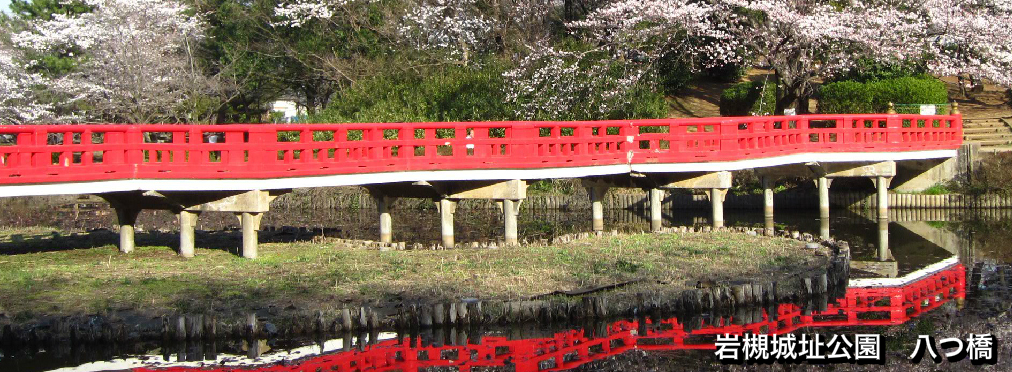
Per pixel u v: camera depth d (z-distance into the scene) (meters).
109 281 14.84
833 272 15.82
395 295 13.93
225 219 28.12
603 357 11.99
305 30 37.25
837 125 23.55
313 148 16.50
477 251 18.05
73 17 35.94
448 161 17.97
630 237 20.00
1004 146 29.41
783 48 28.64
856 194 28.83
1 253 18.38
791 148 22.19
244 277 15.15
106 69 33.75
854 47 29.28
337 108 33.44
